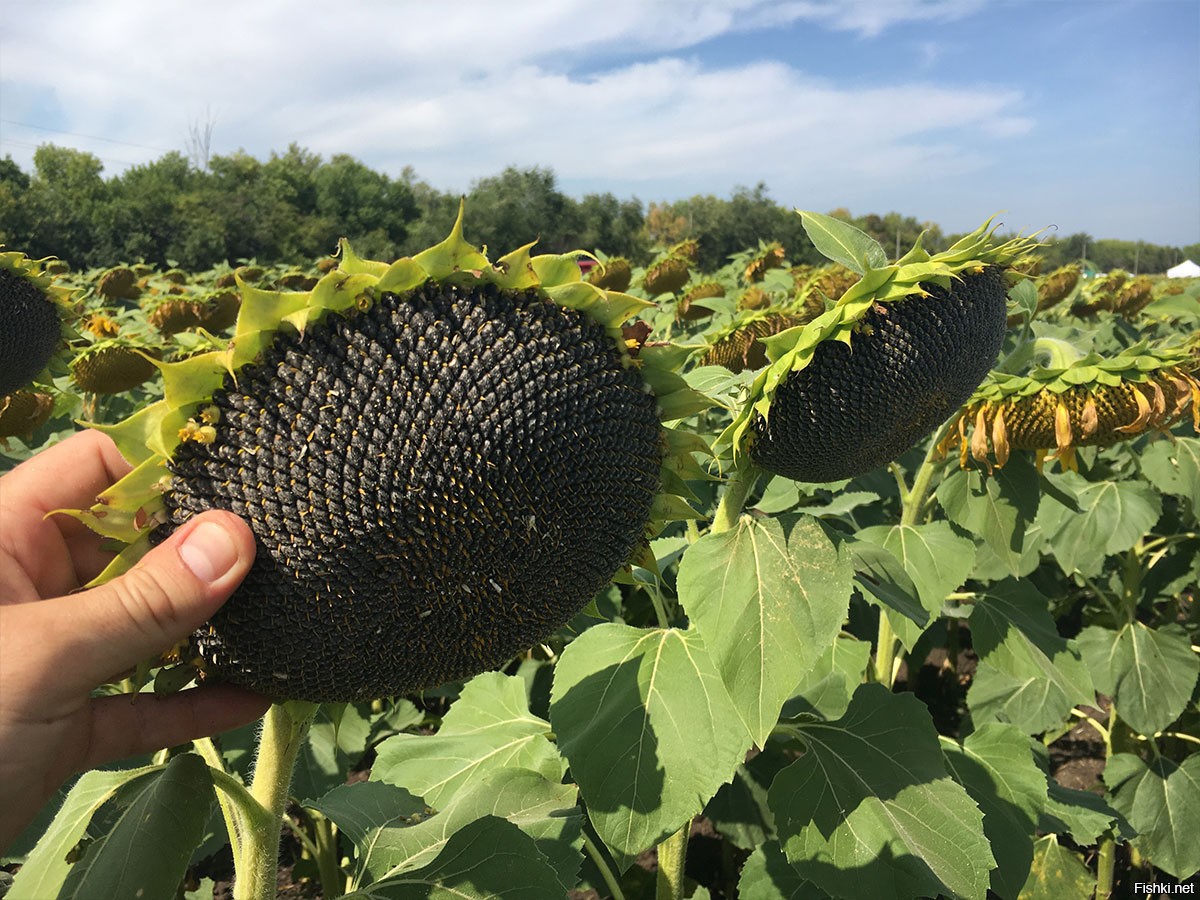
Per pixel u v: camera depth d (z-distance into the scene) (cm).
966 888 41
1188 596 118
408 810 44
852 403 40
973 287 41
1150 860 74
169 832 27
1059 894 69
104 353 91
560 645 72
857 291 39
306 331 25
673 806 38
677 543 52
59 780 27
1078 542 78
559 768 49
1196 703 86
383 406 24
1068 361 55
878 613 88
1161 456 85
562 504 26
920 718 46
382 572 25
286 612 25
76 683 25
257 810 30
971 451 55
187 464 25
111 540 26
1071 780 92
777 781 45
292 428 24
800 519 41
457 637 26
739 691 38
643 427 29
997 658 66
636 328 29
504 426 25
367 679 26
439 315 25
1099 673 79
